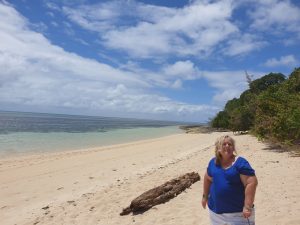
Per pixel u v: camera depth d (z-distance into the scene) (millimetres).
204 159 15891
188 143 29453
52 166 17266
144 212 7984
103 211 8484
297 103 16516
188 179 10031
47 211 9227
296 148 15602
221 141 4184
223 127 53344
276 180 9500
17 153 22625
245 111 31844
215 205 4160
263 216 6762
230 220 4051
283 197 7828
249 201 3902
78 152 23438
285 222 6312
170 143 30656
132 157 20266
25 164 17938
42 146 27156
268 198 7871
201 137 38344
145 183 11078
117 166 16719
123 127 78750
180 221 7160
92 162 18469
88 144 30359
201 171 12633
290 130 15773
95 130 57156
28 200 10836
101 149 25688
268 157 14242
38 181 13672
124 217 7879
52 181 13578
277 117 16266
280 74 45688
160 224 7141
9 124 62094
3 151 23438
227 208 4051
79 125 74062
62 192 11703
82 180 13516
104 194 10125
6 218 9086
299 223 6184
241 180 4004
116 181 12727
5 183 13461
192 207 7984
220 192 4082
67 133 44594
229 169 4070
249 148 18391
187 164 14781
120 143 32344
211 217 4270
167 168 14141
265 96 19250
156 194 8484
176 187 9195
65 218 8281
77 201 9828
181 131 64500
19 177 14586
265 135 18391
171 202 8500
